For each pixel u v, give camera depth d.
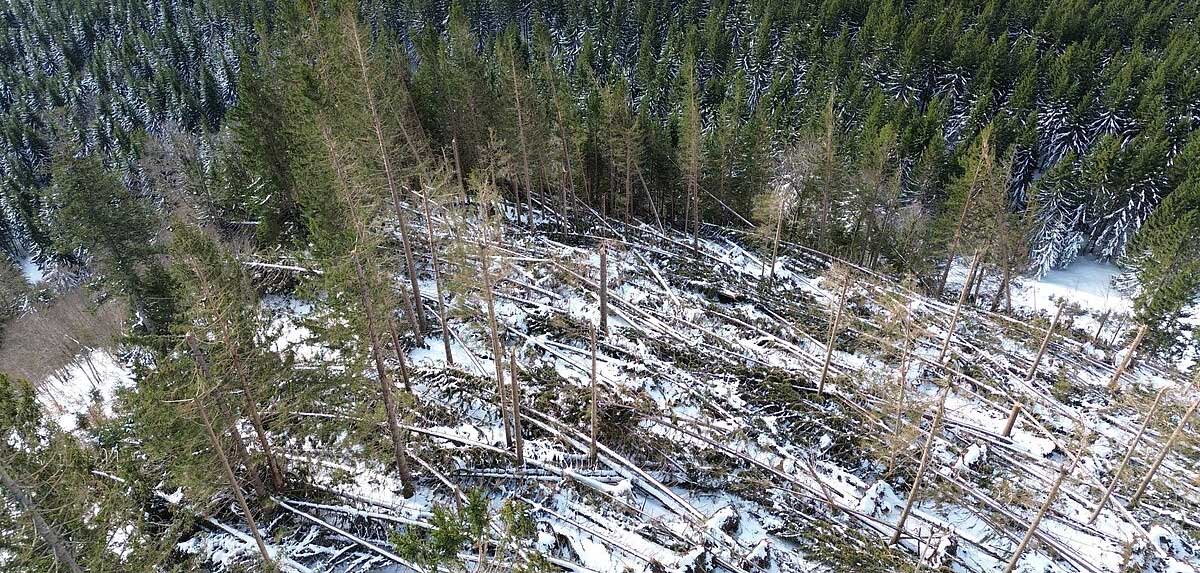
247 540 22.00
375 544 22.02
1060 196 53.09
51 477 14.60
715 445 26.95
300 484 23.64
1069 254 53.12
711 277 41.06
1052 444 29.00
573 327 33.72
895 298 40.84
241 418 23.16
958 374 33.72
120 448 23.66
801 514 24.61
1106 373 36.59
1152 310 35.19
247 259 34.56
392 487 23.81
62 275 57.25
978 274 48.72
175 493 23.08
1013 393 33.12
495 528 19.61
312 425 23.97
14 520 13.93
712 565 22.03
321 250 21.83
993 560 23.84
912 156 55.03
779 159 51.59
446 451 25.36
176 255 19.98
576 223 45.75
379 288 20.25
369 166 27.73
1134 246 44.50
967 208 37.28
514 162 42.75
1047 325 41.03
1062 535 24.97
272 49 37.38
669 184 49.56
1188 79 56.78
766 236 41.88
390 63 41.47
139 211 31.69
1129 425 31.19
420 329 31.48
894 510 25.36
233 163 40.38
